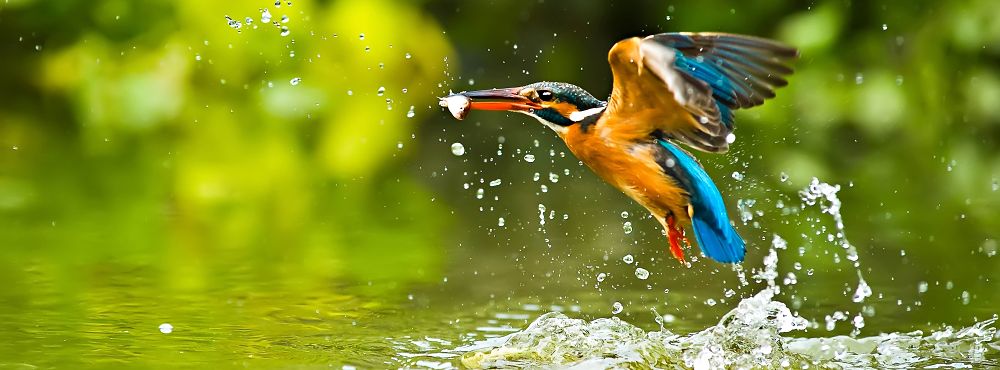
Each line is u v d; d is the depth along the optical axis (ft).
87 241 32.86
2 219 36.47
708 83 21.11
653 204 22.84
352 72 55.01
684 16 57.52
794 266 29.76
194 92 55.31
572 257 30.99
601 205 39.14
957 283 27.37
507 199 40.47
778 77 21.11
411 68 55.47
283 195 41.52
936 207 37.55
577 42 59.52
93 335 22.35
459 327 23.80
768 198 39.24
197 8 54.95
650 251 31.94
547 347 22.12
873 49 52.13
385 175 45.29
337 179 44.62
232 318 24.04
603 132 22.35
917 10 52.31
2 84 58.34
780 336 23.32
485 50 59.21
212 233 34.55
